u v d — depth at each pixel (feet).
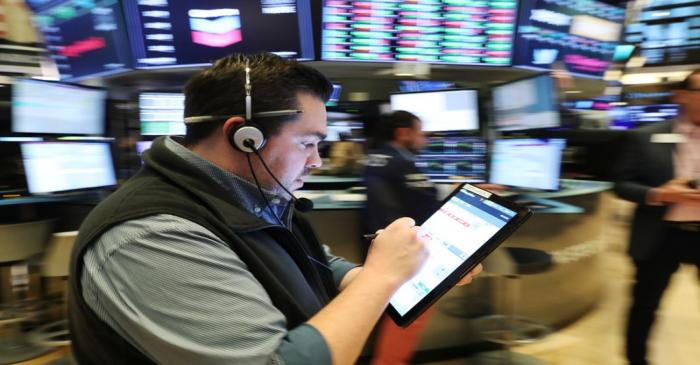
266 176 2.36
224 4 8.41
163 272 1.76
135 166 10.61
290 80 2.25
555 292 8.65
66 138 9.30
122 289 1.78
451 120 9.55
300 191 8.92
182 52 8.84
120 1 8.40
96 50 9.18
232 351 1.70
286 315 2.12
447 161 9.57
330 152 9.96
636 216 6.21
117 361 1.95
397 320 2.50
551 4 8.96
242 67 2.25
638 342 6.38
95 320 1.93
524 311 8.45
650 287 6.18
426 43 8.92
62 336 8.43
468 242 2.67
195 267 1.80
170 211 1.95
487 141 9.62
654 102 17.29
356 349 1.93
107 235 1.89
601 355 7.70
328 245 7.65
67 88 8.88
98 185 9.34
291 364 1.75
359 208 7.52
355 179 9.37
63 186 8.50
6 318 8.56
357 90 10.83
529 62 9.36
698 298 9.93
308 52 8.79
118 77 10.14
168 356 1.73
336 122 10.12
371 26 8.72
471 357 7.66
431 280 2.57
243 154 2.29
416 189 6.93
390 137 7.27
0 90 9.99
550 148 7.88
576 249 8.86
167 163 2.26
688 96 5.57
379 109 10.04
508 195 8.31
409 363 7.40
